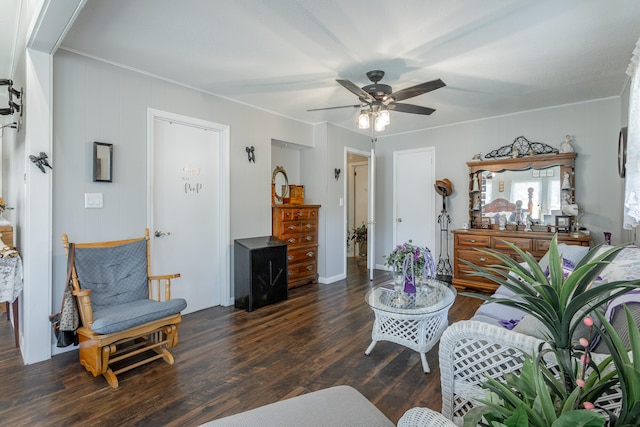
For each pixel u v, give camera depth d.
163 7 2.06
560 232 3.87
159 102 3.15
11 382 2.13
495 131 4.57
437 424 0.78
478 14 2.12
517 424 0.66
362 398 1.23
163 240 3.26
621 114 3.60
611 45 2.53
